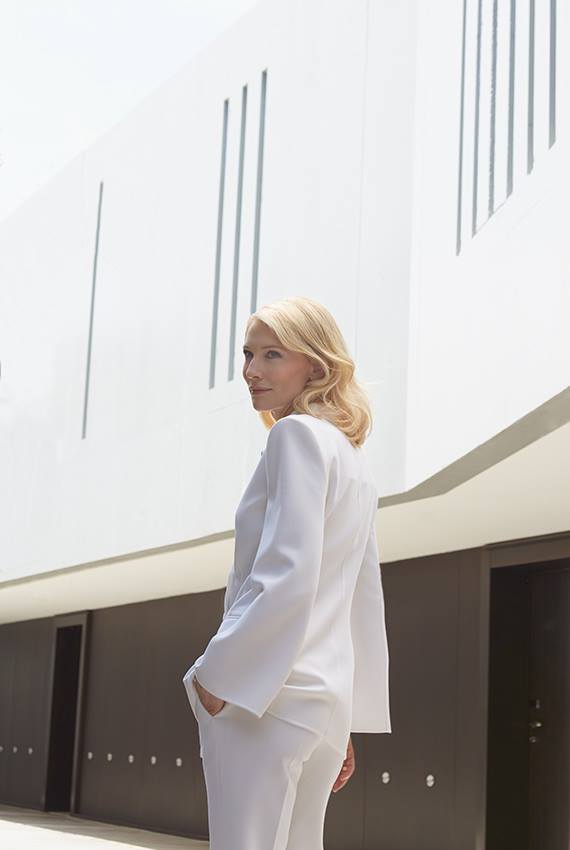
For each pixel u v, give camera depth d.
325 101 10.57
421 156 8.89
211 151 12.65
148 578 15.03
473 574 11.09
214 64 12.80
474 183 7.57
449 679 11.20
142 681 17.06
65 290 15.73
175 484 12.50
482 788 10.47
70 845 13.02
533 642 10.66
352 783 12.30
